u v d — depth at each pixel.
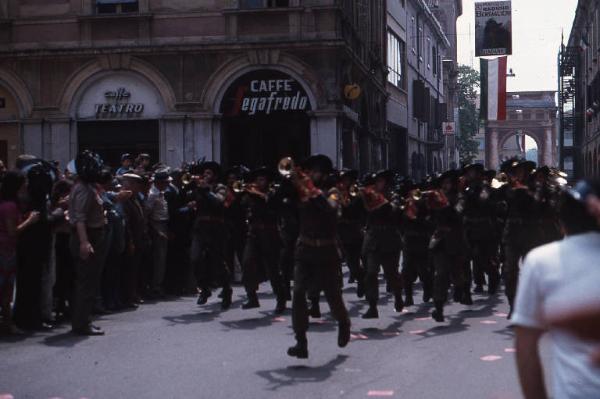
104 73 25.27
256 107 24.78
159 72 25.05
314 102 24.52
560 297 2.68
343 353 8.06
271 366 7.42
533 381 2.81
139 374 7.09
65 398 6.27
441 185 10.34
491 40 34.34
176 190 13.06
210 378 6.91
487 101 36.00
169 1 25.05
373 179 10.19
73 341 8.77
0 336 9.09
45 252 9.57
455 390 6.42
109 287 11.16
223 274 11.29
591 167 47.66
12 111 25.58
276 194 10.88
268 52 24.58
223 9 24.78
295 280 7.65
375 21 34.53
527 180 10.11
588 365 2.60
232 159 25.34
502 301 12.22
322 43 24.23
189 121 24.97
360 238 12.43
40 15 25.44
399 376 6.97
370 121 32.91
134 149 25.41
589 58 49.16
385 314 10.87
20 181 9.02
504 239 10.15
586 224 2.79
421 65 50.75
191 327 9.73
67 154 25.33
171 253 13.08
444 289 9.96
